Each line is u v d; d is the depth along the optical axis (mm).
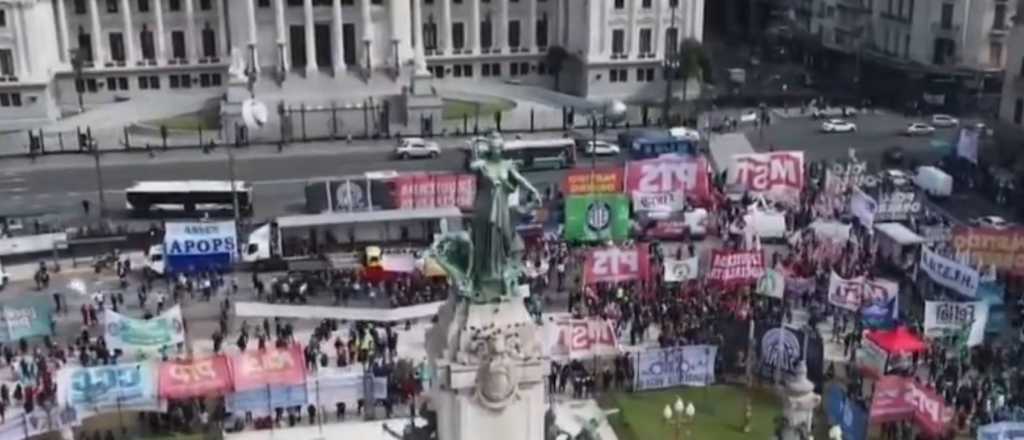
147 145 117750
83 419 61969
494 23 139750
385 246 89938
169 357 67188
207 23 135125
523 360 32969
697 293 76438
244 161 113625
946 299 75188
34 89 124500
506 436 33688
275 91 129750
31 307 68938
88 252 89562
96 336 74250
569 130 123938
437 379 33531
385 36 134625
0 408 62062
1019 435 53812
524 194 49219
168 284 83125
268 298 80438
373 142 120312
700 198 90375
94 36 131625
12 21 121688
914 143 119688
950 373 66812
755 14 170375
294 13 131500
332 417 63969
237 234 84438
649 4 134500
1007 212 99312
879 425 61812
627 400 66000
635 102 135625
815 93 140250
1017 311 76438
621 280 76562
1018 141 110375
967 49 132375
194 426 63031
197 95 134125
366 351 70688
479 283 32750
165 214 97438
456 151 117312
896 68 138250
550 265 82688
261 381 61156
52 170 110812
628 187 88312
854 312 73438
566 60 140125
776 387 66250
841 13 149625
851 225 85438
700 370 67062
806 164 108688
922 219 90188
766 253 84938
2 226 94500
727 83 145375
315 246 88812
